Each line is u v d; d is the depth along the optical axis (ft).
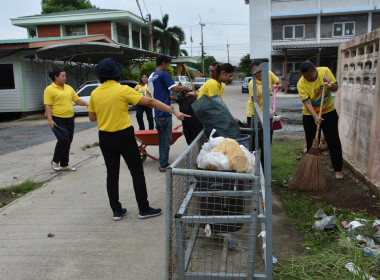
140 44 106.42
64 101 19.34
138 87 35.35
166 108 12.28
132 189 16.55
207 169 10.03
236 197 9.15
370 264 9.08
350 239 10.23
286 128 32.45
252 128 16.25
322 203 13.66
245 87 92.99
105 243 11.37
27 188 17.08
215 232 10.21
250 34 90.48
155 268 9.84
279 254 10.22
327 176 17.06
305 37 89.30
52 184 17.71
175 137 19.95
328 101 15.88
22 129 40.70
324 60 90.53
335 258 9.40
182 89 17.71
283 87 91.25
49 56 54.80
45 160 23.29
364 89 16.44
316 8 87.30
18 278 9.53
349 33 87.92
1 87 54.54
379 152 14.38
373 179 14.79
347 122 19.35
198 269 9.18
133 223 12.85
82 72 69.46
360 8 84.48
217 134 13.06
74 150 26.25
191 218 8.62
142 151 20.94
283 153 22.31
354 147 18.06
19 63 53.47
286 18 88.94
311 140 16.94
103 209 14.25
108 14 90.38
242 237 10.89
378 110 14.24
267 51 90.63
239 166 9.92
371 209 13.05
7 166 21.98
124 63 77.25
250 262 8.52
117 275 9.56
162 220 13.06
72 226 12.71
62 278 9.49
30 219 13.41
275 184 16.26
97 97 12.31
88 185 17.39
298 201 14.03
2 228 12.67
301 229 11.78
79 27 94.79
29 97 55.62
